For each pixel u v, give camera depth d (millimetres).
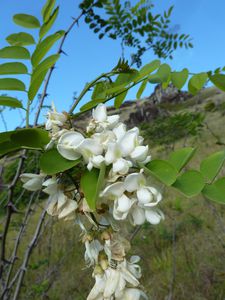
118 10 540
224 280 790
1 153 205
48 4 277
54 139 197
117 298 206
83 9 455
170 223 1041
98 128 200
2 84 233
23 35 278
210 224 995
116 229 205
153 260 928
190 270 811
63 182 205
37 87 232
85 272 910
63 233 983
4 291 420
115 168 177
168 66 254
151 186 185
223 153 192
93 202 170
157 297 769
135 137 183
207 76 242
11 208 357
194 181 176
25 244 1052
